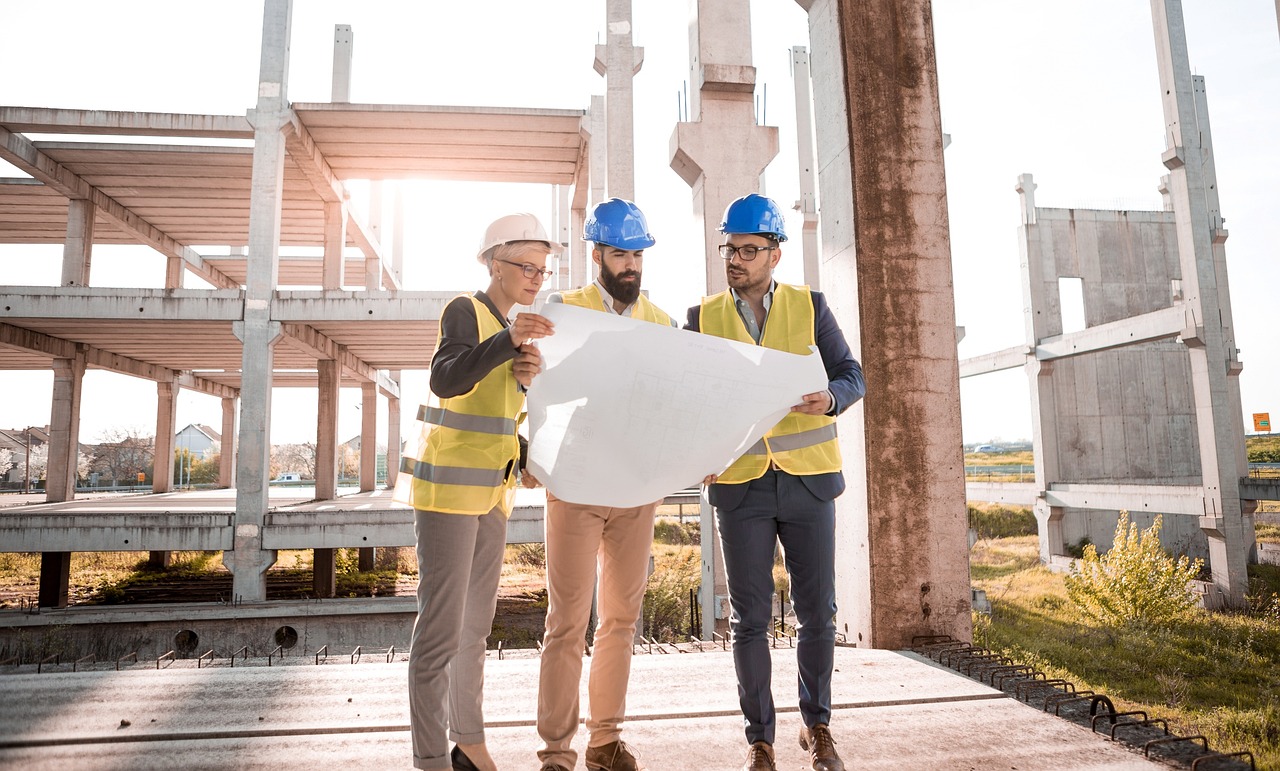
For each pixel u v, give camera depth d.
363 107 18.38
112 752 2.63
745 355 2.32
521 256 2.47
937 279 4.88
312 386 35.72
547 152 21.39
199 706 3.11
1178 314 18.00
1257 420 24.02
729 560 2.62
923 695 3.40
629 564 2.58
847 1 5.01
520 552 27.19
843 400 2.46
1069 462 24.50
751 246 2.66
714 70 8.33
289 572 22.56
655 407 2.32
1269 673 11.38
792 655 4.21
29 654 13.99
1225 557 16.98
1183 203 17.81
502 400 2.40
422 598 2.29
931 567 4.64
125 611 14.50
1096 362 25.05
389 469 36.00
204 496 27.81
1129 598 14.78
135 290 17.22
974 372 26.59
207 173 20.98
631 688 3.48
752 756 2.45
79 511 16.16
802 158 25.05
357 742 2.74
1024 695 3.40
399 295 17.50
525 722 3.00
